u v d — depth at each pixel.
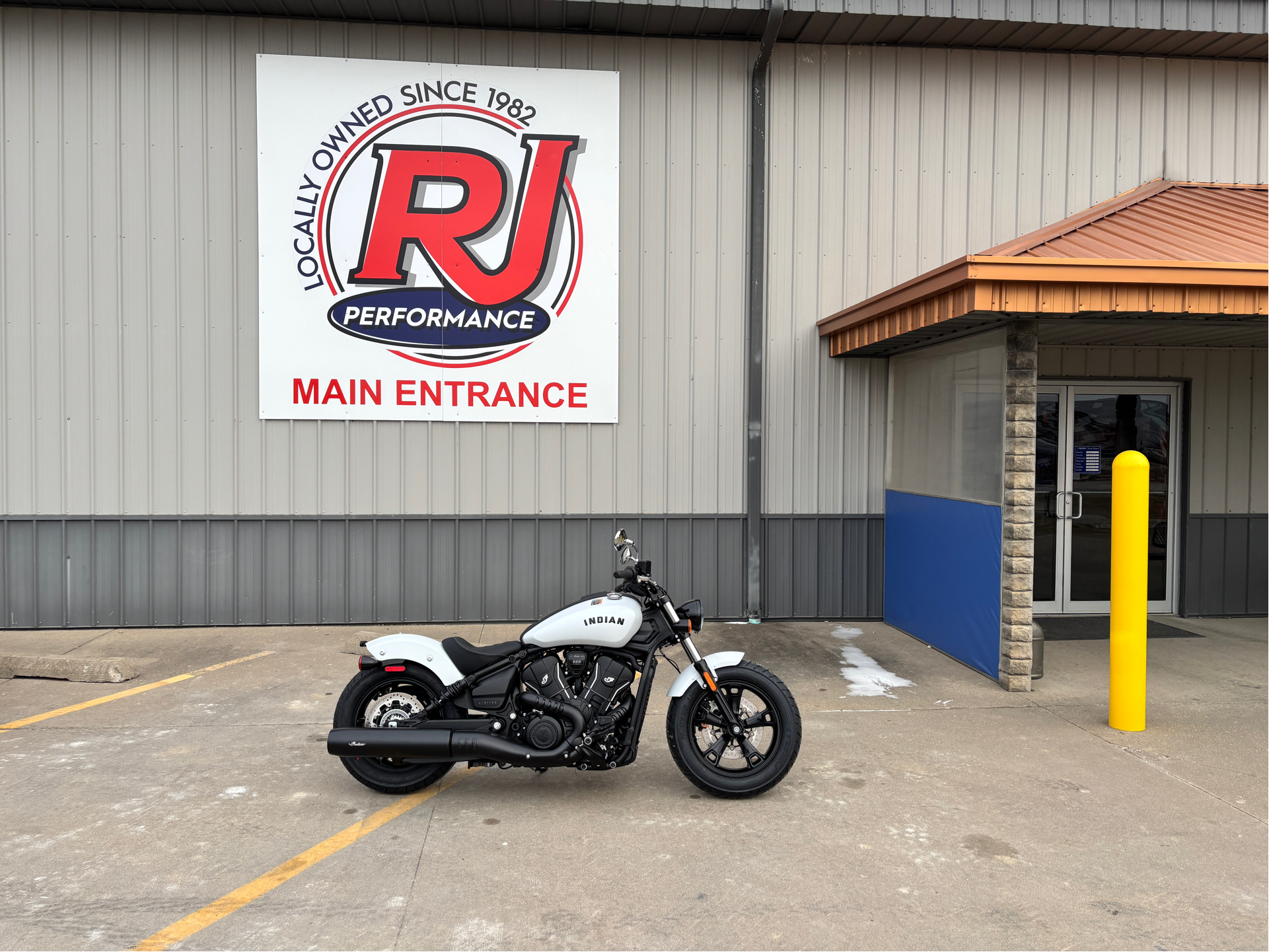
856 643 6.84
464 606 7.40
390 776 3.79
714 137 7.50
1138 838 3.46
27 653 6.40
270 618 7.28
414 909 2.89
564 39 7.34
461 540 7.39
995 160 7.75
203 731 4.67
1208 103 7.96
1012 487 5.48
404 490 7.33
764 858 3.27
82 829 3.47
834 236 7.63
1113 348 7.72
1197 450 7.89
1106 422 7.82
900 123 7.66
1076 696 5.41
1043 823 3.59
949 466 6.41
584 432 7.47
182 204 7.13
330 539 7.29
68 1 6.90
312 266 7.20
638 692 3.77
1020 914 2.89
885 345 6.78
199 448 7.20
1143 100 7.88
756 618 7.60
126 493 7.16
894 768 4.19
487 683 3.75
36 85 7.03
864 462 7.71
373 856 3.27
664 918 2.84
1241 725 4.89
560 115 7.35
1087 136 7.84
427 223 7.27
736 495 7.62
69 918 2.82
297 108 7.15
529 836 3.44
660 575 7.58
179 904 2.91
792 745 3.80
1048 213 7.81
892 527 7.52
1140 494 4.72
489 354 7.35
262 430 7.23
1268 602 8.00
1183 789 3.96
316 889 3.02
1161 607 8.05
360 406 7.27
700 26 7.27
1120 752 4.44
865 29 7.33
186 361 7.17
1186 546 7.91
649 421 7.53
